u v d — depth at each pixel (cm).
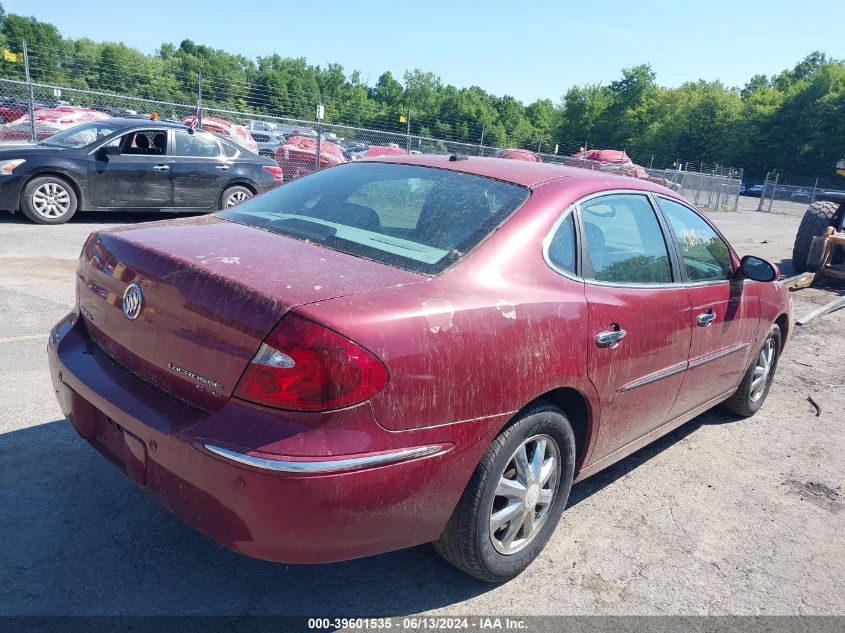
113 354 253
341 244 258
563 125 9638
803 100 7406
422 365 212
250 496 195
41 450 333
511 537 265
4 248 773
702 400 397
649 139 8800
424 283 231
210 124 1895
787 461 419
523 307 246
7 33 8069
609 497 355
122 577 252
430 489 222
